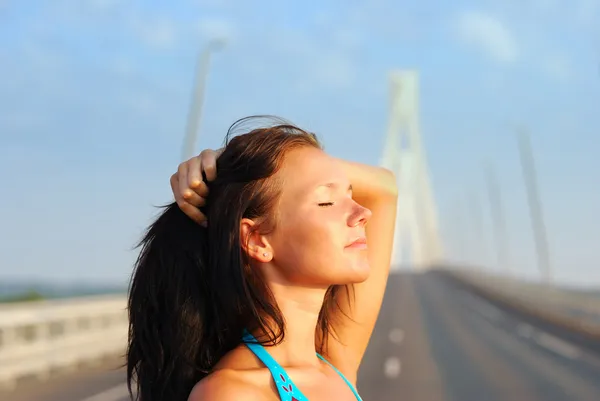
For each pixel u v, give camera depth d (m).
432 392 15.62
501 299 53.25
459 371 19.50
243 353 1.71
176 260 1.77
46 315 17.80
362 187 2.21
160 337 1.75
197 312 1.74
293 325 1.78
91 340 20.22
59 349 18.31
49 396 14.32
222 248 1.71
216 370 1.70
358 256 1.74
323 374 1.78
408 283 87.06
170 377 1.74
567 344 28.17
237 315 1.72
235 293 1.70
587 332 29.08
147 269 1.79
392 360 21.83
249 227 1.74
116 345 22.23
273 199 1.73
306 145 1.80
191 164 1.76
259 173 1.72
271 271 1.77
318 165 1.76
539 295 41.31
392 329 34.38
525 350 26.02
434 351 24.73
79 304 20.08
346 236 1.74
